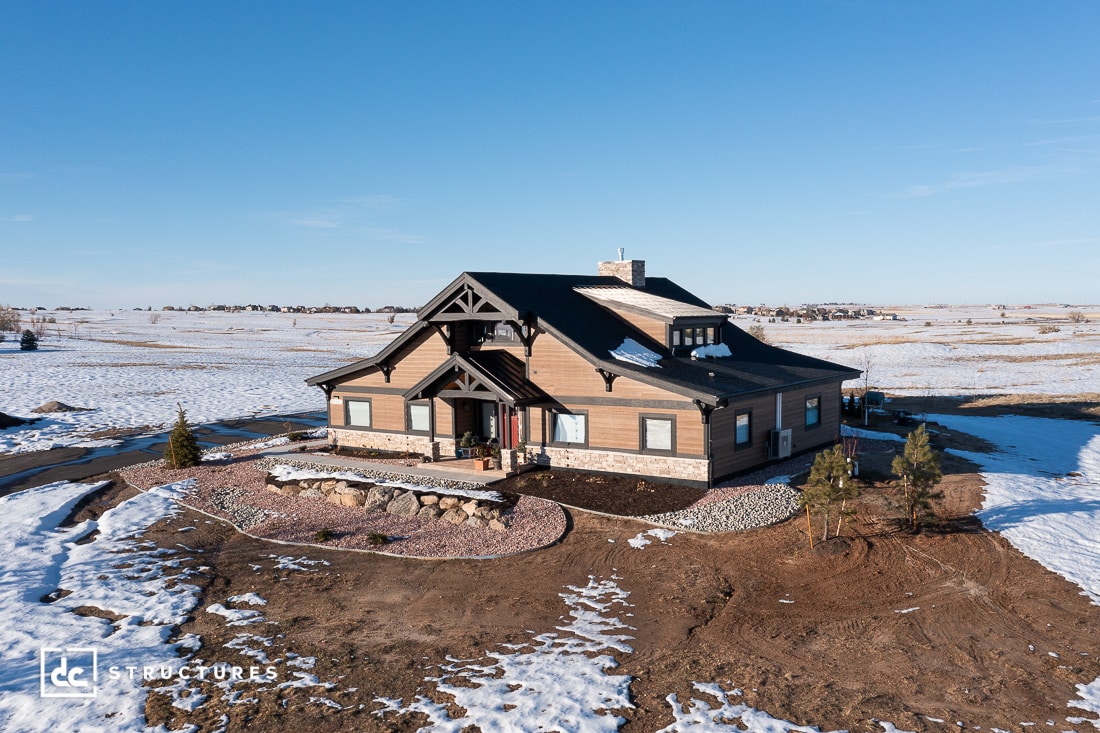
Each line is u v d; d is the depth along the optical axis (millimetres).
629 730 9633
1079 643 12133
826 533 17141
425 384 24594
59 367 61406
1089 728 9688
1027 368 58688
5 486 24094
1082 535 17281
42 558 16688
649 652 12000
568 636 12648
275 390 49812
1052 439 29359
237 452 28547
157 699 10570
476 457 25000
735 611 13625
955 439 29516
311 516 20031
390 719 9945
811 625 13000
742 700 10438
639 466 22328
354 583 15266
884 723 9812
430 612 13758
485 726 9727
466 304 24828
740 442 22938
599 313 26125
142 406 42625
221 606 14086
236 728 9789
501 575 15602
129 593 14609
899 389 48406
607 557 16484
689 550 16797
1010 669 11312
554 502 20406
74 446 31125
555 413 23953
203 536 18469
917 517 18031
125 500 21938
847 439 29188
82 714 10172
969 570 15344
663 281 33531
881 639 12398
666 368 23328
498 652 12031
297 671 11406
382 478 23000
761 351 29609
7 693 10734
